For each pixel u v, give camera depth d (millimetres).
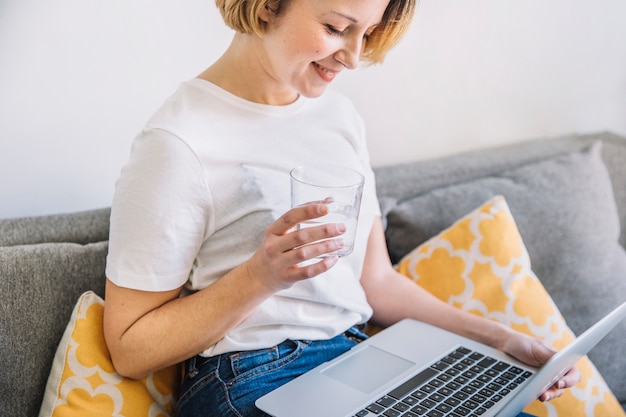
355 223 1065
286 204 1239
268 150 1259
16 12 1385
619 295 1861
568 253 1848
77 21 1453
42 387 1224
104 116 1540
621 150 2285
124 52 1524
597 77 2477
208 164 1177
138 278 1137
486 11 2100
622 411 1576
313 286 1250
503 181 1899
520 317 1557
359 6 1090
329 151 1338
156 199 1127
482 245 1617
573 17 2320
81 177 1550
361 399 1140
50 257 1265
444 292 1572
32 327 1220
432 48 2027
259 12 1134
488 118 2234
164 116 1174
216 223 1205
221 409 1145
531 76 2289
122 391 1194
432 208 1761
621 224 2236
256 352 1213
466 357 1304
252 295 1114
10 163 1463
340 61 1158
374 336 1356
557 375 1216
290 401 1116
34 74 1438
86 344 1195
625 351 1842
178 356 1171
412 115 2064
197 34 1610
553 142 2273
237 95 1258
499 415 1026
